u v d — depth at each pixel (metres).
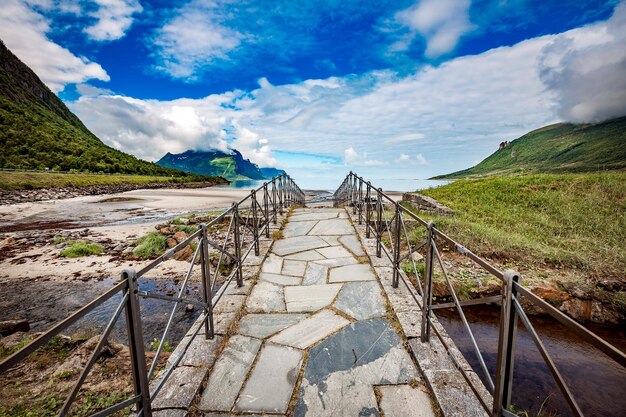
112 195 30.81
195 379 2.44
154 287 6.39
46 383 2.81
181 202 23.72
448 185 15.91
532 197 10.73
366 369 2.64
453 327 4.57
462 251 2.17
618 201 9.44
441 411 2.14
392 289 4.05
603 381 3.46
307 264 5.15
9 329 4.29
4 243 9.81
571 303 4.88
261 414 2.21
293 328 3.28
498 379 1.77
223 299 3.87
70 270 7.58
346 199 12.05
